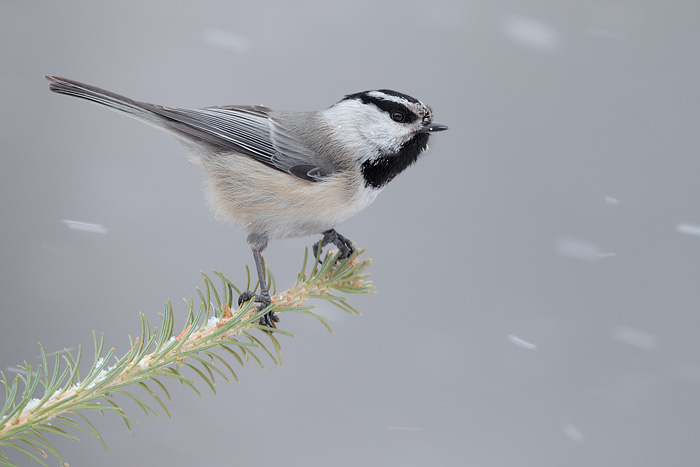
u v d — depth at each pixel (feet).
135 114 22.44
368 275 18.85
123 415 12.93
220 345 15.40
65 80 21.68
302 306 18.67
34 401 12.85
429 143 23.73
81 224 23.76
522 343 28.32
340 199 22.38
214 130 22.94
